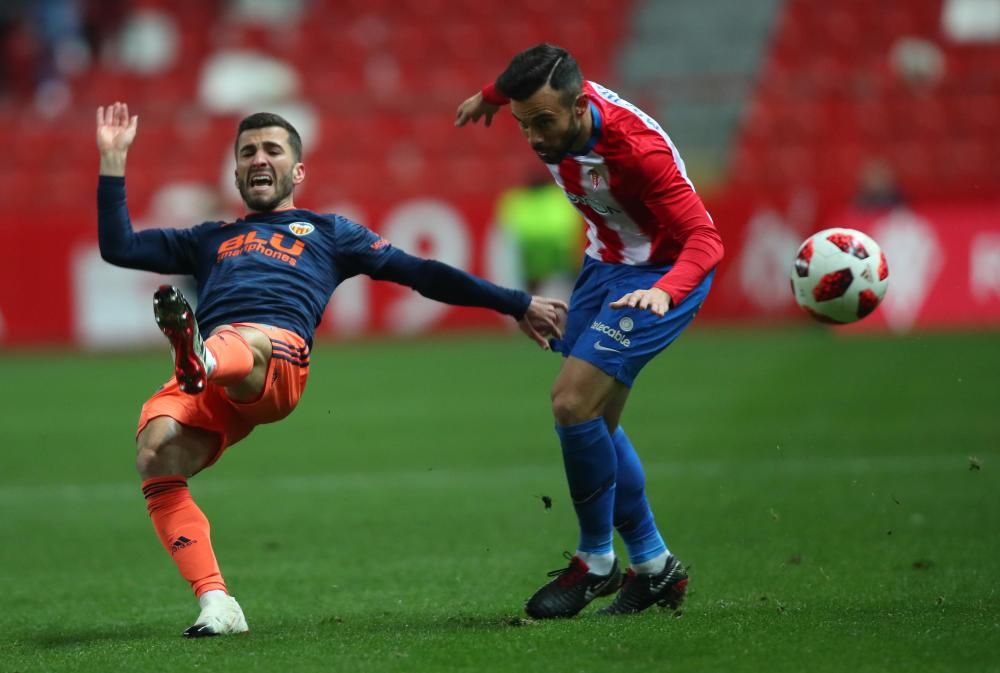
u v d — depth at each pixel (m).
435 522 26.78
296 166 18.98
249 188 18.73
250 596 20.48
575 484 17.78
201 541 16.80
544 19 89.19
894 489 28.20
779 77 79.94
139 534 26.62
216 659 14.81
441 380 51.78
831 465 31.33
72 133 83.25
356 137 80.62
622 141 17.19
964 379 45.84
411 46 89.25
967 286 61.81
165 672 14.31
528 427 39.72
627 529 18.48
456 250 67.00
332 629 17.03
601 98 17.45
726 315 66.25
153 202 78.44
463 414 42.84
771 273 65.56
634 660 14.08
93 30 94.00
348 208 68.00
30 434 41.19
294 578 21.84
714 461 32.34
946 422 37.25
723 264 66.19
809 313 18.95
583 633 15.58
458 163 78.56
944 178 73.94
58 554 24.66
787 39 83.44
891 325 61.59
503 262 66.50
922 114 76.44
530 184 63.72
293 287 17.94
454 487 30.75
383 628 16.98
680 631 15.47
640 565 18.52
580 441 17.55
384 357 60.31
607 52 86.94
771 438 35.38
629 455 18.44
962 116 76.31
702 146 77.56
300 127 81.12
